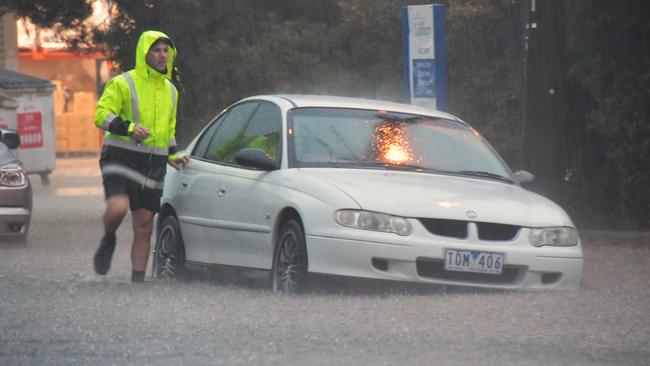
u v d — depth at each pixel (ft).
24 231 146.92
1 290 90.94
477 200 89.86
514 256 87.56
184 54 187.32
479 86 178.19
